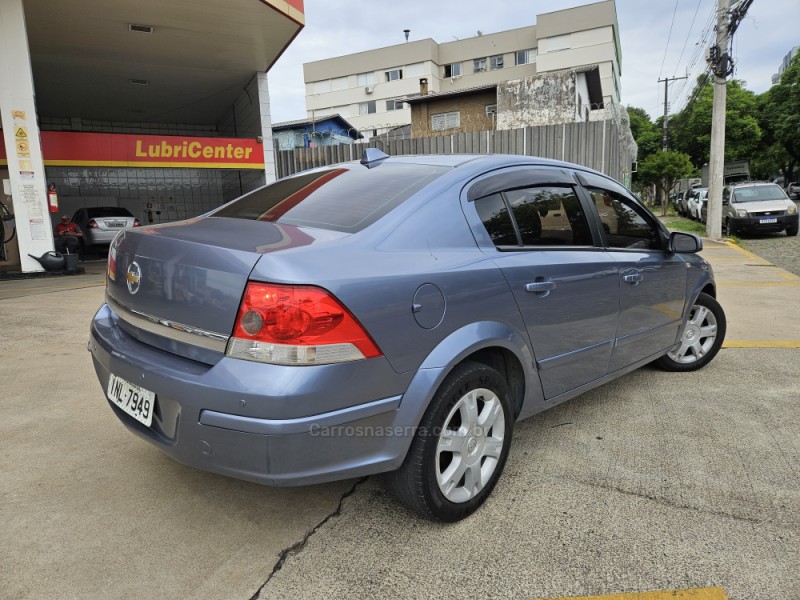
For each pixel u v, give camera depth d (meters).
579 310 2.90
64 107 19.14
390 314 2.03
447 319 2.22
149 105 19.30
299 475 1.92
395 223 2.28
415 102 27.80
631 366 3.50
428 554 2.20
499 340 2.41
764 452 3.02
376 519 2.43
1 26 9.62
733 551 2.20
